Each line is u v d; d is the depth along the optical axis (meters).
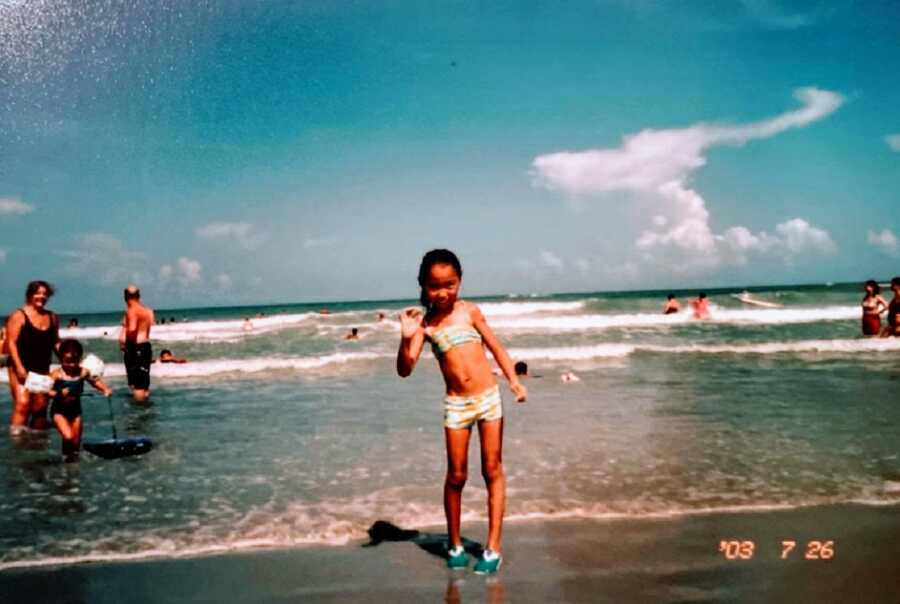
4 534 4.37
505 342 20.11
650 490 5.06
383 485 5.41
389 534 4.25
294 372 14.08
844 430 7.09
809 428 7.23
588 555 3.79
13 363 7.92
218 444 7.18
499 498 3.64
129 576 3.66
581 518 4.44
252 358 18.27
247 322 32.47
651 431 7.25
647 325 25.72
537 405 9.14
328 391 11.22
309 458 6.45
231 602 3.30
